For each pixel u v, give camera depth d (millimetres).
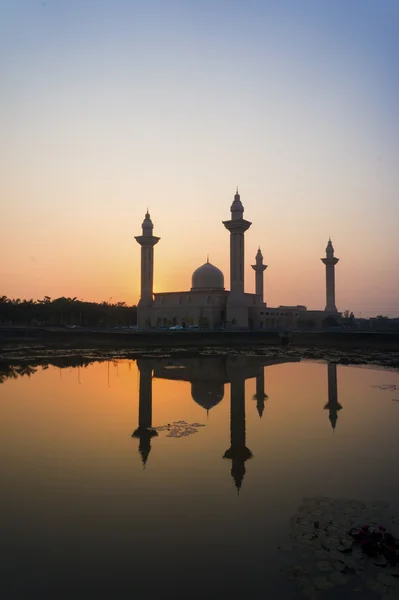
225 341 82438
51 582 9859
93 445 19766
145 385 35812
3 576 10094
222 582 9805
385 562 10312
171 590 9562
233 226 101312
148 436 21219
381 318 157875
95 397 30828
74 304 140875
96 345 77688
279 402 29125
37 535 11867
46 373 43375
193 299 108812
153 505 13680
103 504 13750
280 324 119625
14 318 133000
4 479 15797
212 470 16688
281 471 16625
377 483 15383
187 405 28234
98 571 10266
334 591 9406
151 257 115375
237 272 101812
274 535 11766
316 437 21125
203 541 11516
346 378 39656
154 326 112688
